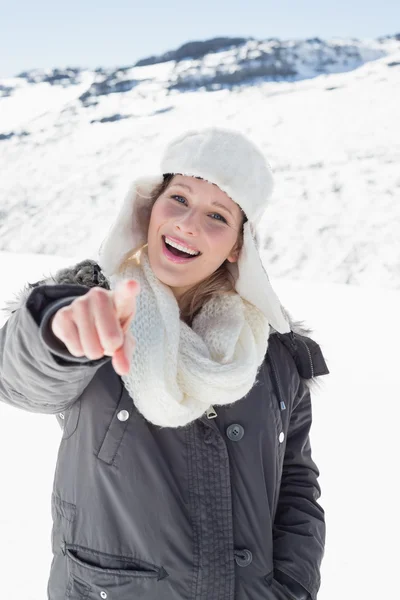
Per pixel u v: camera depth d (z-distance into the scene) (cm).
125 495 137
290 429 172
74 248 2428
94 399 138
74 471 141
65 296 108
